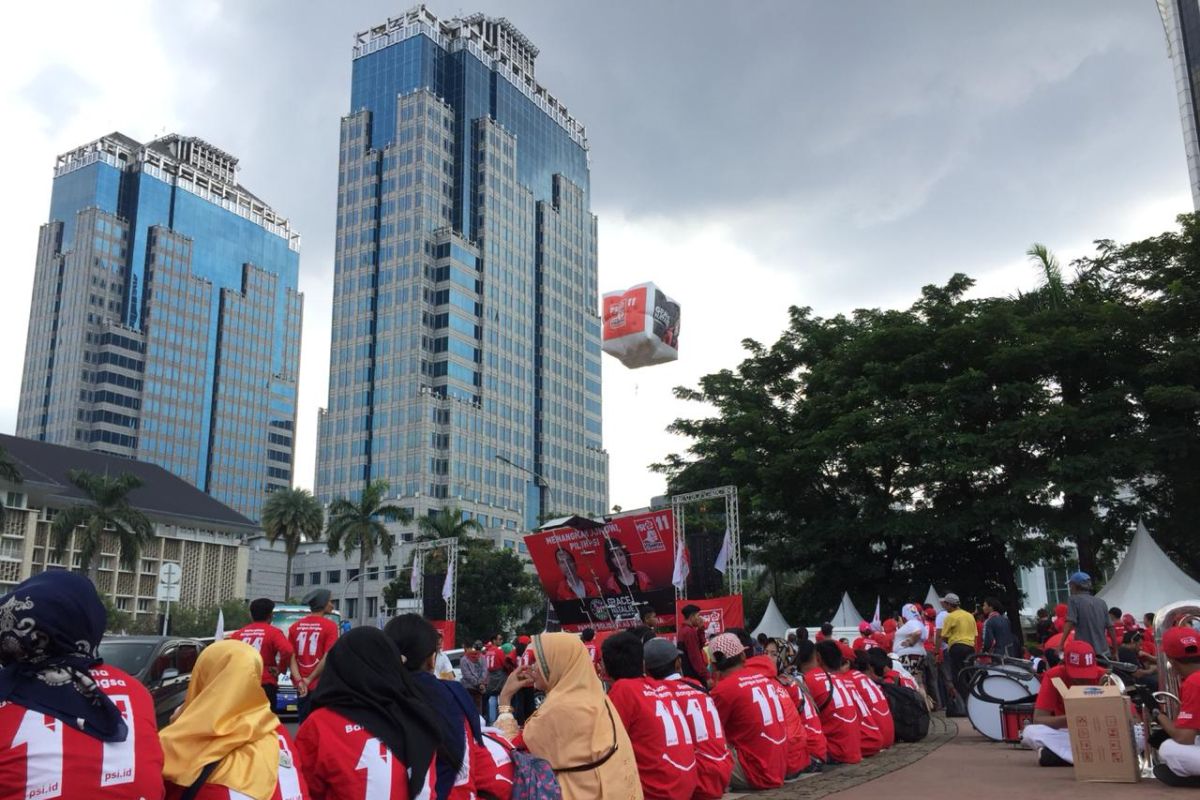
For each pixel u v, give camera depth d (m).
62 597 3.00
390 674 3.99
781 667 13.29
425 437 112.75
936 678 16.59
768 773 7.81
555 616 29.17
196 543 98.81
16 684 2.93
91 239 152.88
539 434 133.88
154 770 3.10
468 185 128.88
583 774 5.13
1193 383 26.55
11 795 2.79
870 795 7.51
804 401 32.53
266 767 3.44
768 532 33.50
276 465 174.50
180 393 157.62
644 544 26.41
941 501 29.64
